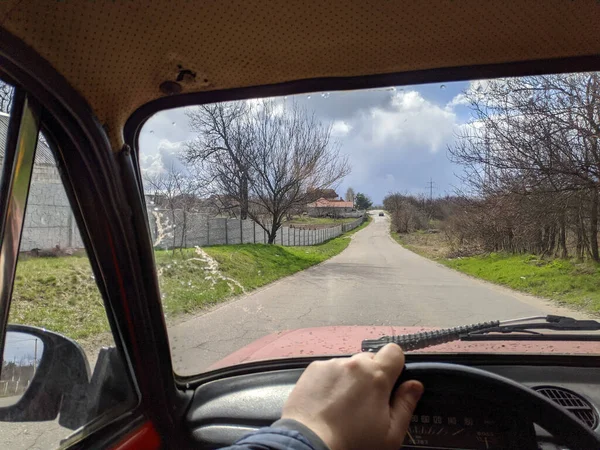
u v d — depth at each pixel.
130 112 1.97
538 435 1.67
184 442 2.05
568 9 1.66
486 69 1.99
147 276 1.93
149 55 1.75
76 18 1.46
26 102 1.47
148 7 1.55
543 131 5.44
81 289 1.72
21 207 1.43
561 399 2.01
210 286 5.66
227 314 4.73
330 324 4.91
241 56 1.86
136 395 1.94
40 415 1.49
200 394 2.24
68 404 1.60
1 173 1.41
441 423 1.60
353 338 2.86
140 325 1.92
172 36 1.70
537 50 1.88
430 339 2.39
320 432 0.87
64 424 1.57
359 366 0.98
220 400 2.17
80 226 1.76
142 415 1.93
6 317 1.37
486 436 1.57
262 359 2.41
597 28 1.75
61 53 1.52
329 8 1.64
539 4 1.64
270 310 5.75
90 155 1.73
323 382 0.95
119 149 1.89
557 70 1.98
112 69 1.71
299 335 3.00
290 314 5.55
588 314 4.48
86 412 1.68
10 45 1.38
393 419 0.94
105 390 1.78
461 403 1.56
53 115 1.59
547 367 2.24
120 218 1.84
